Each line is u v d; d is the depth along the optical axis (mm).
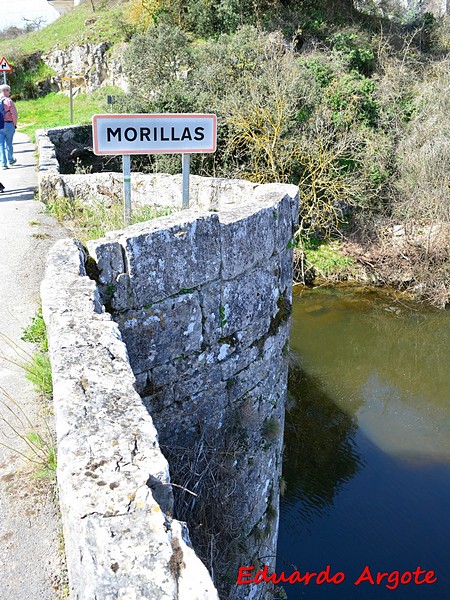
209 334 4109
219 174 14094
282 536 8078
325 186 14578
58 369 2395
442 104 17359
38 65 25906
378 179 15641
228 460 4262
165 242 3629
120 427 2088
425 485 8969
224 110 14227
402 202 15516
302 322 13117
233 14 21328
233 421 4531
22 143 14742
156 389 3828
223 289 4125
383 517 8422
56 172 8711
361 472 9180
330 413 10445
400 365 11836
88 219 7668
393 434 10016
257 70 15422
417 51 23156
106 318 2840
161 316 3703
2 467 3125
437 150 15383
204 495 3865
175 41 16641
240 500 4543
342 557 7781
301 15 21984
